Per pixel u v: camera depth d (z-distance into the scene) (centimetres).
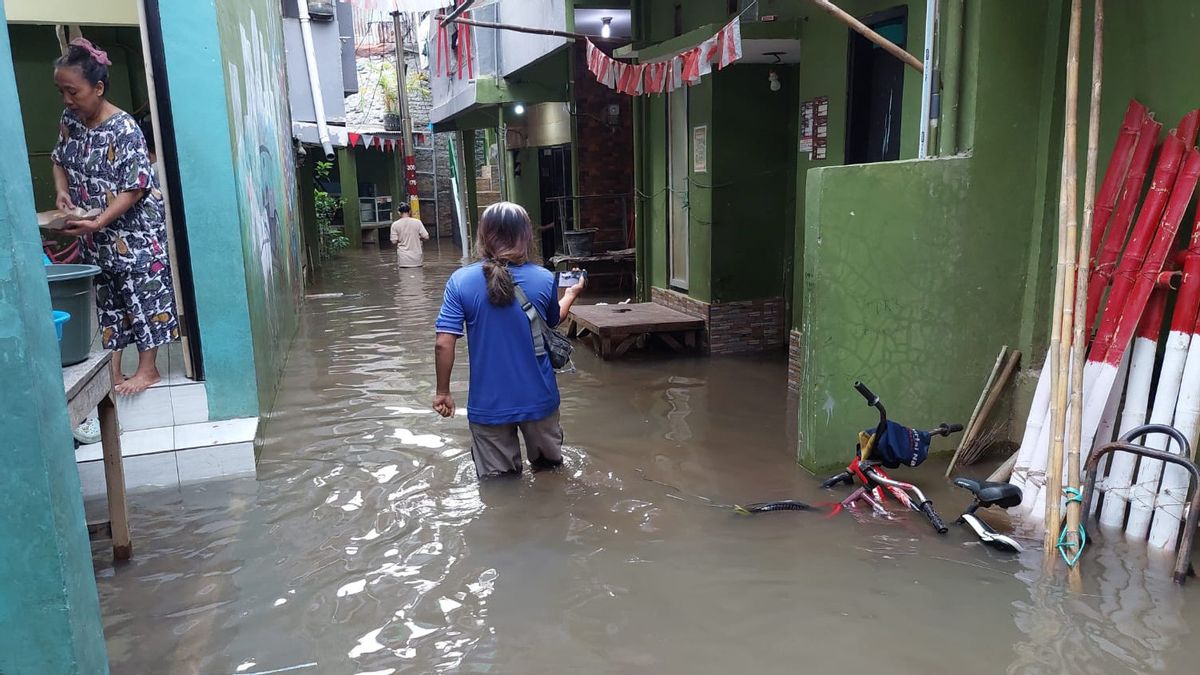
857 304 479
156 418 518
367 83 2638
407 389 705
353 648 313
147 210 500
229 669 301
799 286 729
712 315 831
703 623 326
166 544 405
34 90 823
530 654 307
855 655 303
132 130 474
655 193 972
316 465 514
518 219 472
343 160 2244
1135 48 432
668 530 412
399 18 1948
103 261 497
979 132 480
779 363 789
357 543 403
